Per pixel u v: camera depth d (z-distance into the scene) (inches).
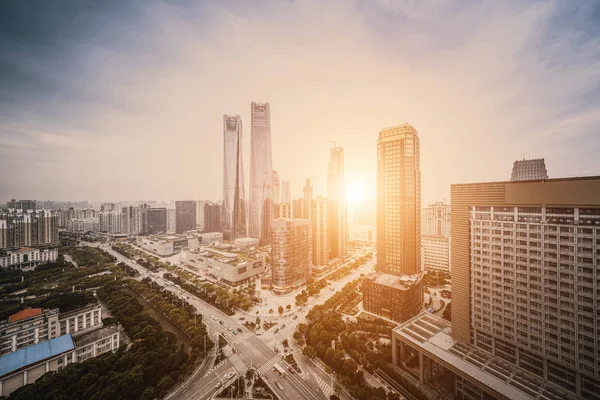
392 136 7436.0
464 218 4099.4
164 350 4574.3
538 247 3334.2
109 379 3777.1
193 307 6565.0
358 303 7017.7
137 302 6505.9
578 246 3031.5
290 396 3791.8
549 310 3248.0
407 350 4714.6
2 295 7244.1
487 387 3262.8
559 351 3166.8
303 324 5585.6
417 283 6358.3
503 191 3659.0
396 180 7322.8
